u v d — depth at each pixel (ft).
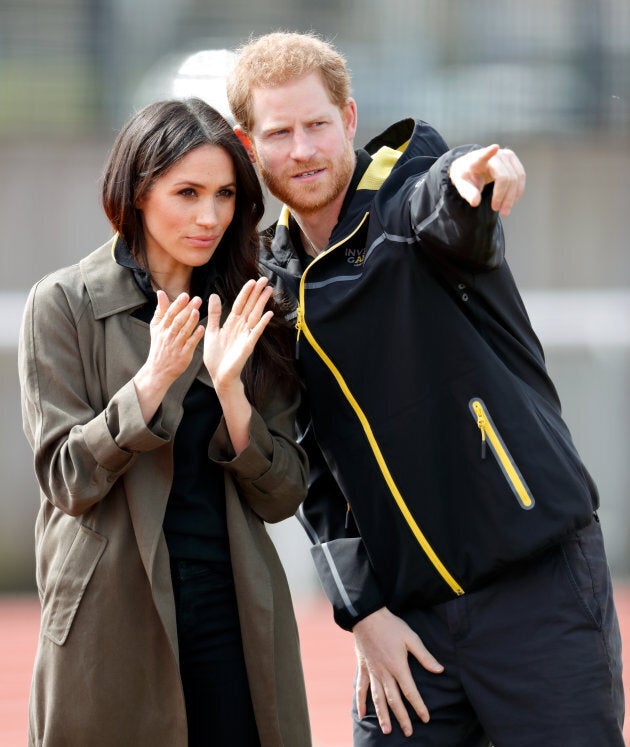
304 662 85.92
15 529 105.60
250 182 35.04
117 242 35.47
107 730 33.58
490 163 31.27
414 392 35.76
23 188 107.65
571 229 111.34
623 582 108.88
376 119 112.78
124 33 109.91
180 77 99.14
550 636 35.17
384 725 37.14
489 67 113.70
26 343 34.40
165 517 34.50
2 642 90.89
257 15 111.04
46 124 108.47
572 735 34.63
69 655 33.71
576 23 113.29
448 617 36.11
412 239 35.19
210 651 34.65
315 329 36.37
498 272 36.09
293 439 36.35
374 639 36.99
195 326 34.04
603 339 110.01
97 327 34.53
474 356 35.29
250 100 37.09
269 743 34.42
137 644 33.78
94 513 34.14
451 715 36.76
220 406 35.24
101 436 32.60
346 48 112.88
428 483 35.81
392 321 35.78
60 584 34.01
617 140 112.27
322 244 38.47
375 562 37.14
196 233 34.27
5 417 104.78
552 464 35.24
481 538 35.35
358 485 36.96
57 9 109.29
